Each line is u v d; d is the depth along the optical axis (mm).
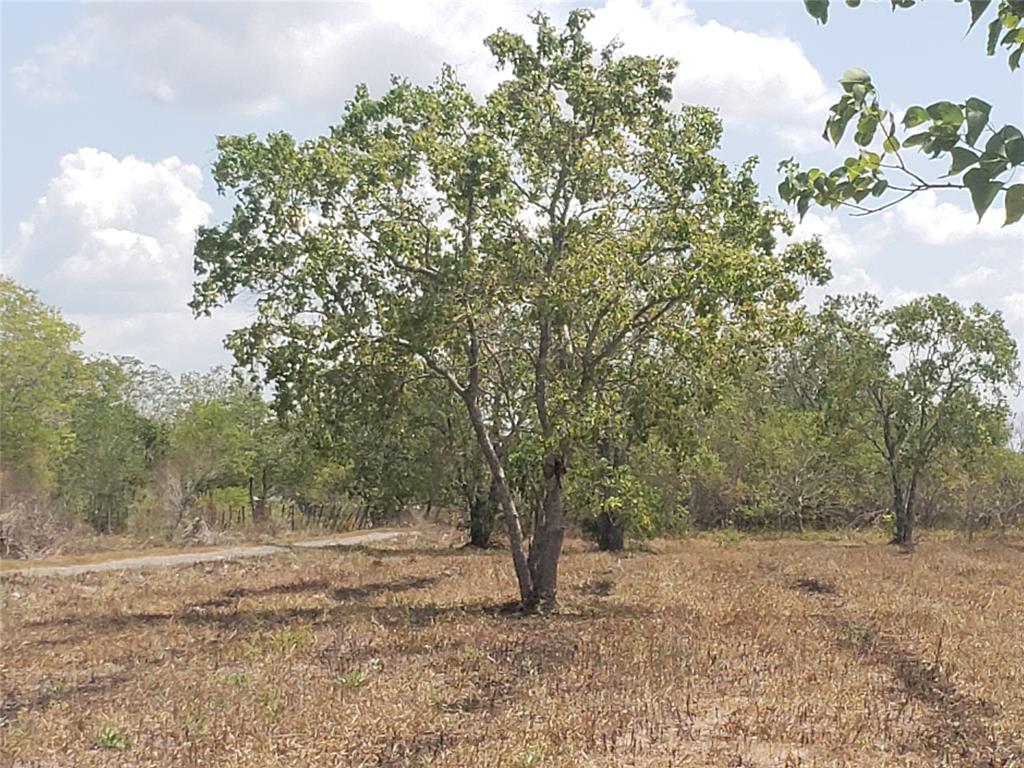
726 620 17734
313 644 15734
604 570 27406
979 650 15023
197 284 18047
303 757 9578
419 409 27172
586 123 18906
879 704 11609
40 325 40906
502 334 19391
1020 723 10891
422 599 21766
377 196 18156
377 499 35094
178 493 43562
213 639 16438
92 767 9406
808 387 55750
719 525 47656
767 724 10570
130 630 17766
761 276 17672
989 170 2807
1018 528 45781
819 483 46781
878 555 32969
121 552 35656
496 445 21953
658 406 18781
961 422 38344
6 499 36219
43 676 13773
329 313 18359
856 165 3500
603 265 17172
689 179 18844
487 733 10320
